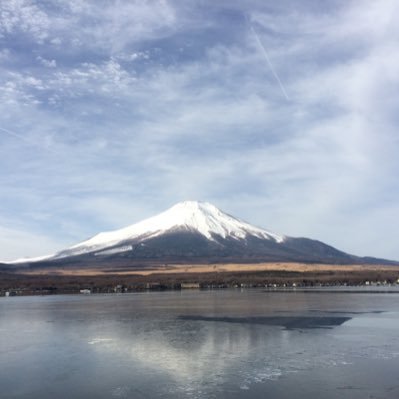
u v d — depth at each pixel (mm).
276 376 30062
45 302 97438
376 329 47875
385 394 26484
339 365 32562
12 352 39031
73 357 36750
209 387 28109
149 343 41531
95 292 146375
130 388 28359
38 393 27969
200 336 44625
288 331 46969
